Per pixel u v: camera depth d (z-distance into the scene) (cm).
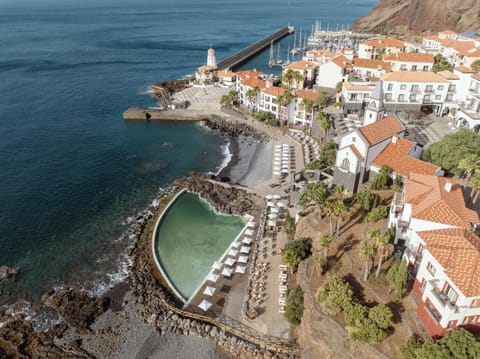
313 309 5053
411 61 13412
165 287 6381
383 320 4412
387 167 7394
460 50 14362
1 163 10525
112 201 8906
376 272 5272
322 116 10519
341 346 4675
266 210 8019
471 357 3659
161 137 12369
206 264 6906
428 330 4428
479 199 6588
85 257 7144
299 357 5075
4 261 7069
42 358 5294
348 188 7750
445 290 4247
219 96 15675
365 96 11031
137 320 5778
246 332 5400
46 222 8150
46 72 19838
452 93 10588
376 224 6475
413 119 10400
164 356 5259
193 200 8869
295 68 15312
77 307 5966
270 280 6203
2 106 14812
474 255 4241
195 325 5575
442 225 5053
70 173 10112
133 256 7119
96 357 5278
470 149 7362
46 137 12238
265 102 12794
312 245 6331
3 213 8406
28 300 6216
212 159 10831
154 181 9762
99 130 12888
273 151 10838
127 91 16962
